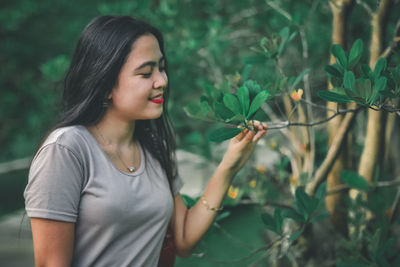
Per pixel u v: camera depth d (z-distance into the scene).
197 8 2.96
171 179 1.47
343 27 1.68
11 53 5.81
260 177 1.99
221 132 1.21
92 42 1.26
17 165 5.78
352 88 1.19
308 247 1.90
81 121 1.29
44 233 1.17
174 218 1.53
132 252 1.27
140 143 1.44
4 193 5.47
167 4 2.70
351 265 1.46
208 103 1.50
